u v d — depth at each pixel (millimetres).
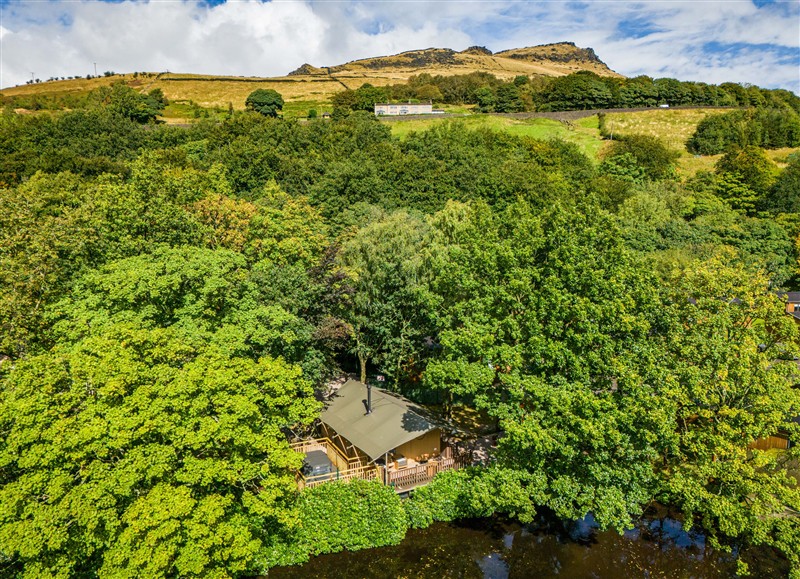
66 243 34188
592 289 26172
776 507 24188
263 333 30031
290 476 24562
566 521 30766
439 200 74125
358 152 82688
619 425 24281
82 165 68250
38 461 19312
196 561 20344
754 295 29969
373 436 31922
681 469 26109
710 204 81375
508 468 26297
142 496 20672
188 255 31672
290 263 41094
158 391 21625
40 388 20891
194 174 57812
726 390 26109
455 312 29984
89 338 24141
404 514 29406
